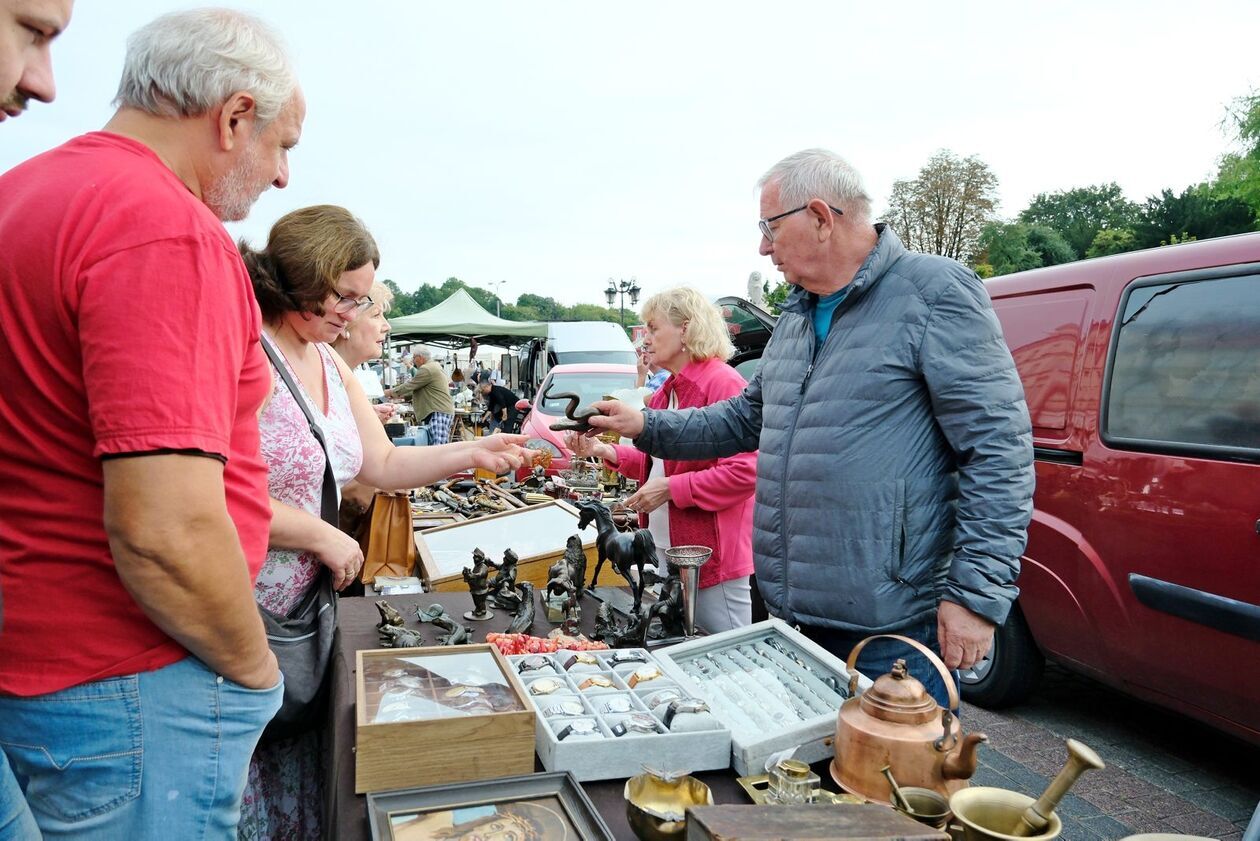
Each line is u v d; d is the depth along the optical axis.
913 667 1.92
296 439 1.89
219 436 1.12
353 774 1.30
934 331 1.86
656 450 2.53
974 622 1.75
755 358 6.13
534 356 16.12
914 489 1.91
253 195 1.39
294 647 1.82
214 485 1.12
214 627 1.16
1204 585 2.70
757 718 1.46
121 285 1.06
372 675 1.51
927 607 1.93
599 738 1.33
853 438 1.92
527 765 1.33
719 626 2.76
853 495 1.92
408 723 1.26
